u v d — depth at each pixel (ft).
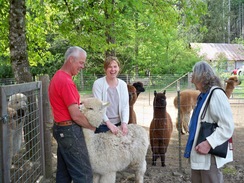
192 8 24.56
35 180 13.41
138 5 21.59
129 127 13.14
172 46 80.79
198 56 94.12
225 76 69.36
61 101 9.61
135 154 12.69
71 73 9.87
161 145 17.17
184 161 18.56
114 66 12.96
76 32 26.78
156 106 17.12
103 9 24.91
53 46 77.97
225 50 120.57
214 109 8.85
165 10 26.61
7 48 29.30
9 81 41.60
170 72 80.02
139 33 38.47
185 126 26.40
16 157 14.82
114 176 11.99
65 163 10.32
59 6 25.26
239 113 35.29
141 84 22.47
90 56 77.10
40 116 14.07
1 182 9.21
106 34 28.89
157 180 15.33
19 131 14.94
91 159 11.10
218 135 8.72
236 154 19.81
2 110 9.11
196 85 9.48
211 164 9.08
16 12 17.42
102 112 10.52
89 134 10.93
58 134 9.77
